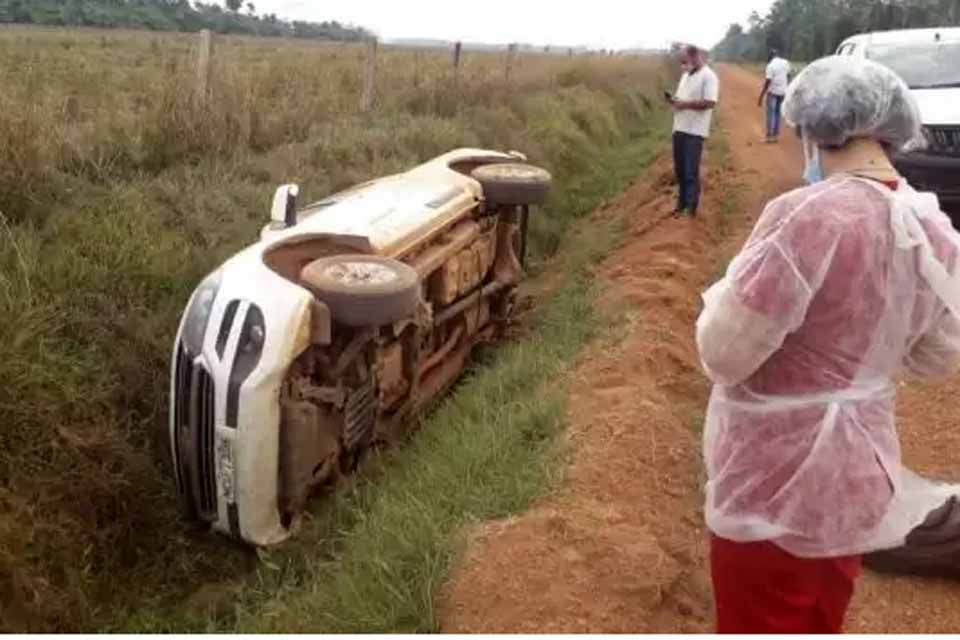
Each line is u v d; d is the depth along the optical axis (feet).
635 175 53.62
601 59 107.04
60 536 17.07
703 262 33.14
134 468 18.99
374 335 18.25
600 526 15.17
